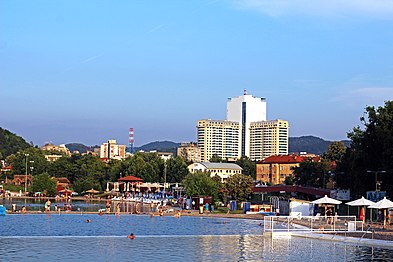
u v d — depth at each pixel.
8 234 61.31
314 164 188.00
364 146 111.00
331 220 70.31
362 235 60.78
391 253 48.06
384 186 104.31
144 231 69.38
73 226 74.25
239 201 148.62
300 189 133.50
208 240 57.28
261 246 52.59
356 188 114.00
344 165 129.25
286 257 45.12
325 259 44.16
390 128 108.38
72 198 193.50
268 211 115.75
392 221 78.50
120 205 146.75
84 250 46.69
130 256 43.88
